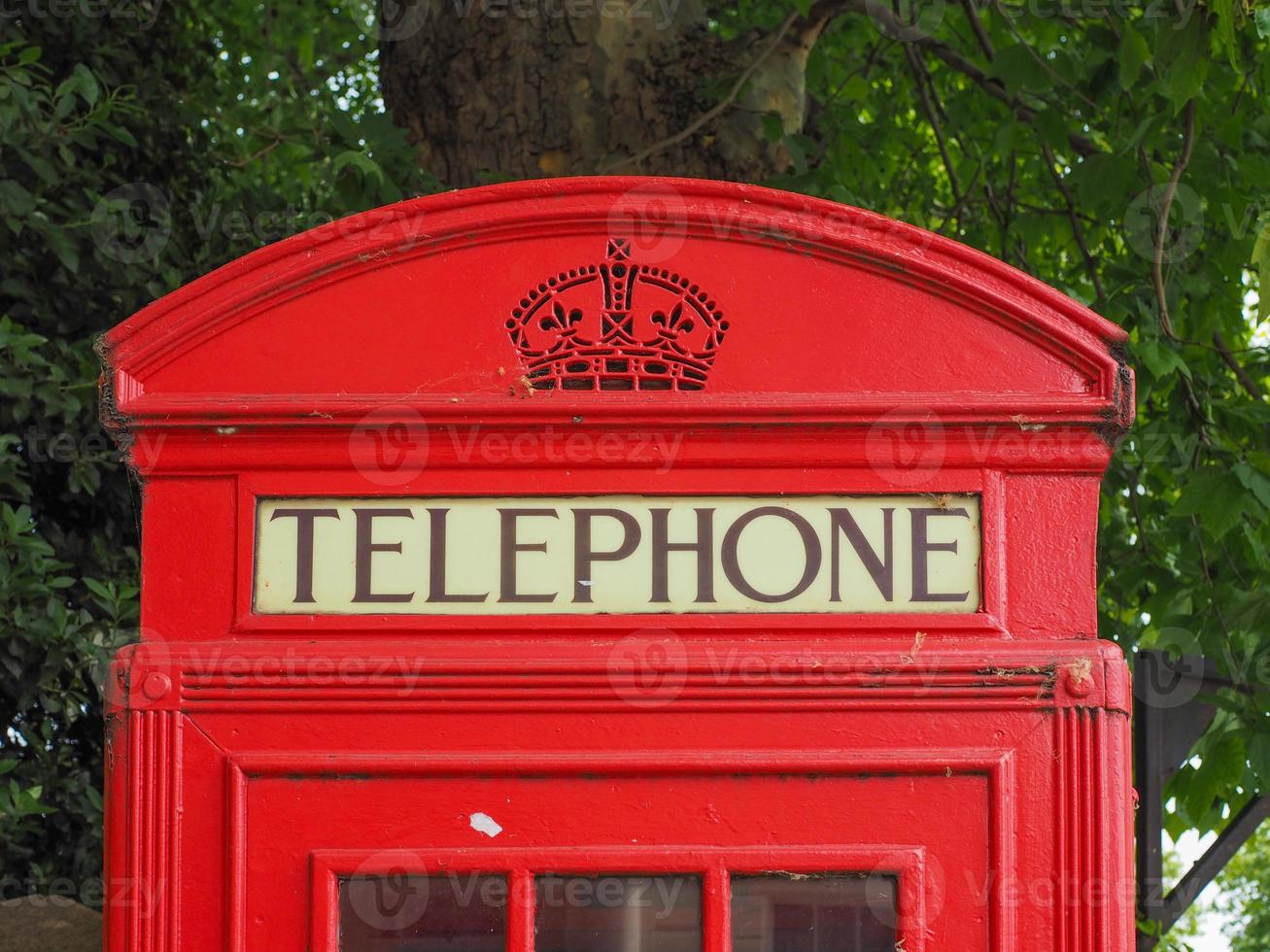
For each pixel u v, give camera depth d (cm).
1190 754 464
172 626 207
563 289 212
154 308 211
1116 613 577
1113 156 488
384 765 202
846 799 202
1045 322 209
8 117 459
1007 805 202
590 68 488
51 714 500
